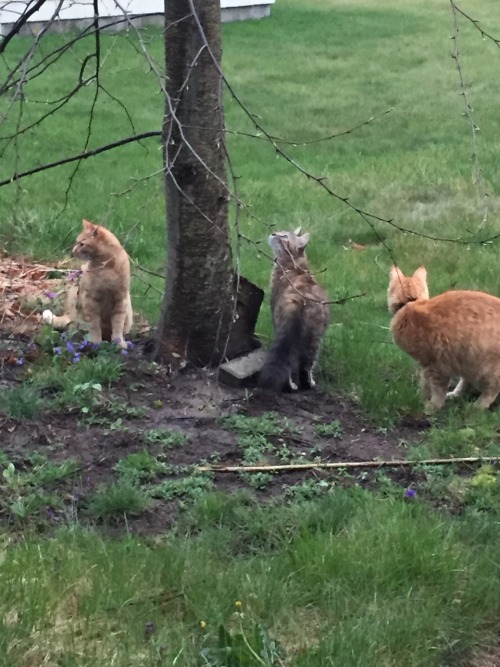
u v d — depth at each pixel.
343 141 6.45
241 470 2.24
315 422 2.52
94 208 4.55
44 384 2.58
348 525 2.01
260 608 1.76
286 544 1.95
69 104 7.11
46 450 2.31
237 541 1.99
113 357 2.72
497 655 1.72
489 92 8.06
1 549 1.91
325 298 2.81
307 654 1.64
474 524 2.03
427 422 2.57
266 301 3.45
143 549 1.92
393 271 2.78
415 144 6.37
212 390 2.62
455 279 3.71
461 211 4.60
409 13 12.45
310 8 12.74
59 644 1.66
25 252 3.83
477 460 2.32
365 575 1.84
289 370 2.65
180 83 2.47
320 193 5.03
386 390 2.64
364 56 9.76
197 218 2.58
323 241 4.27
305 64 9.30
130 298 3.23
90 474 2.22
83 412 2.45
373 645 1.67
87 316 2.88
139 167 5.49
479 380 2.60
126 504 2.07
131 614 1.74
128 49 8.78
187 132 2.50
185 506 2.10
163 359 2.73
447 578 1.85
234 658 1.61
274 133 6.59
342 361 2.86
